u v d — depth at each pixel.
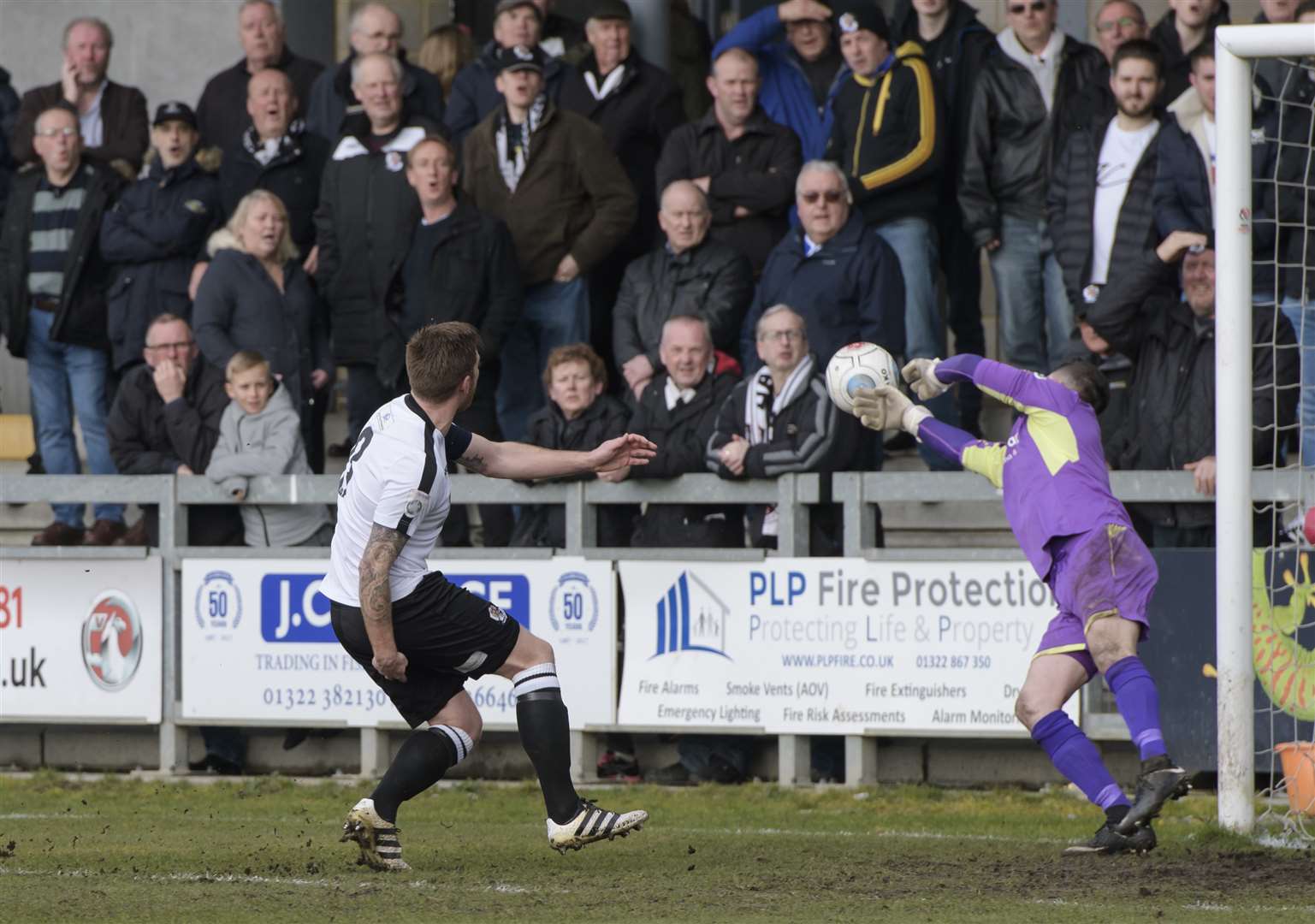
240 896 19.45
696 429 33.31
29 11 55.84
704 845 24.36
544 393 39.94
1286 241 33.69
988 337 45.97
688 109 47.22
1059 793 30.91
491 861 22.62
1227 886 20.25
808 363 32.59
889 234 37.97
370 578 20.11
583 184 39.16
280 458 35.31
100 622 35.84
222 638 35.22
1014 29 38.00
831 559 32.19
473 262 37.53
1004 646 31.17
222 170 41.91
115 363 41.62
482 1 51.75
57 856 23.12
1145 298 32.53
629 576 33.31
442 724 21.59
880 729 31.88
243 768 36.47
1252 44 25.12
